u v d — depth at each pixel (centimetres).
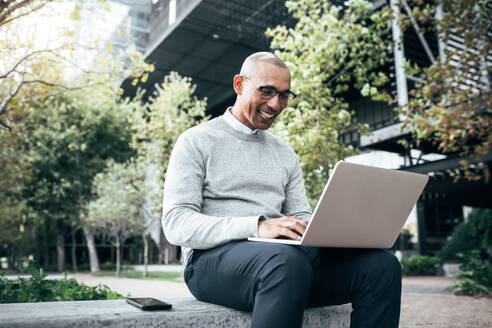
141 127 1503
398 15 554
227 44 1396
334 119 722
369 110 1619
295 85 667
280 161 169
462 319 484
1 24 305
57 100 1728
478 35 503
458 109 507
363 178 117
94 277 1838
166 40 1362
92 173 2136
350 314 144
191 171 144
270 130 670
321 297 137
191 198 140
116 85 417
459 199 1490
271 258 113
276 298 108
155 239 3191
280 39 704
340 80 739
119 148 2211
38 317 104
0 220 2162
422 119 532
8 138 809
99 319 108
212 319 123
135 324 112
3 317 103
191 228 130
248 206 150
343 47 680
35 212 2167
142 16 1272
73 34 362
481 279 799
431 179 1200
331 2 778
